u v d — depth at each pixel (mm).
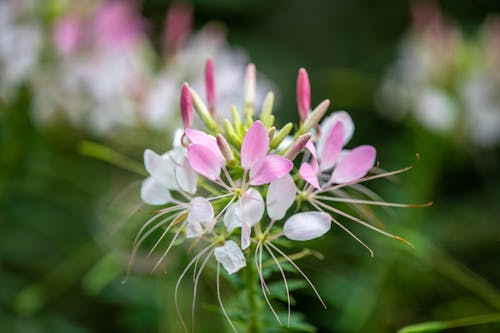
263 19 1351
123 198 839
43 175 876
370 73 1295
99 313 926
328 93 1175
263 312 676
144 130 861
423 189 892
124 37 871
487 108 909
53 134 891
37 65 862
